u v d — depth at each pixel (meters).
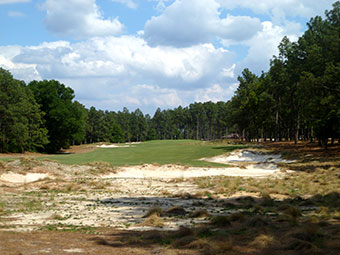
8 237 9.74
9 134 66.62
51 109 80.31
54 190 24.75
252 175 35.34
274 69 67.62
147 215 14.30
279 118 89.44
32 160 34.16
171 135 197.00
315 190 22.03
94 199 20.27
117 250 8.65
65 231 11.09
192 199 20.38
